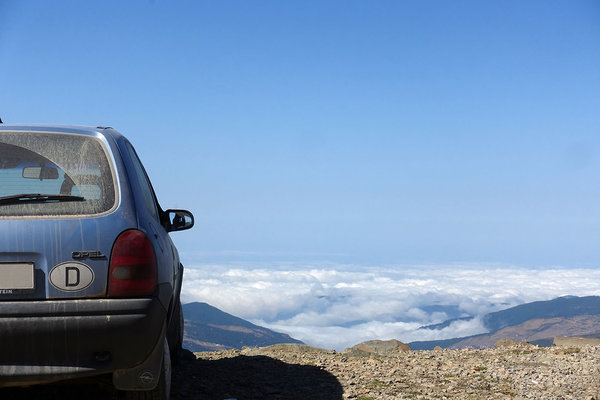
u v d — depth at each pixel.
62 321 3.50
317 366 7.84
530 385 6.84
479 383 6.90
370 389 6.44
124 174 4.06
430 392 6.38
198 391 6.09
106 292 3.62
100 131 4.31
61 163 3.95
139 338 3.67
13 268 3.53
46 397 5.13
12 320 3.45
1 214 3.63
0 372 3.47
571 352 9.77
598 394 6.31
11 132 4.07
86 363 3.61
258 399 5.90
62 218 3.67
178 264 6.26
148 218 4.11
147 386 3.89
